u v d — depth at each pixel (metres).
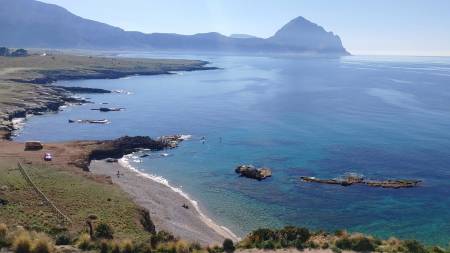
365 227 68.31
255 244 47.50
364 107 186.25
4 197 62.56
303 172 95.38
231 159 106.06
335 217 72.06
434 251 47.91
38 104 170.62
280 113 170.25
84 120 152.75
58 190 69.12
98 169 95.31
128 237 50.97
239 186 87.12
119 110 176.75
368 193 82.88
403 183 87.56
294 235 50.19
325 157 106.88
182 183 88.88
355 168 98.12
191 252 45.59
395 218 71.75
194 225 67.56
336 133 133.38
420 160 104.00
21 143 107.94
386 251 45.44
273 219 71.25
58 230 51.69
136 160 104.69
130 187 83.69
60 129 139.50
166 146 116.50
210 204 77.62
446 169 97.25
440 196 81.50
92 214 59.75
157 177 92.56
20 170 78.06
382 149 113.94
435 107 187.25
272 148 116.06
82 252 42.22
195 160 105.31
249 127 143.25
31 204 61.84
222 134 133.38
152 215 69.62
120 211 62.53
